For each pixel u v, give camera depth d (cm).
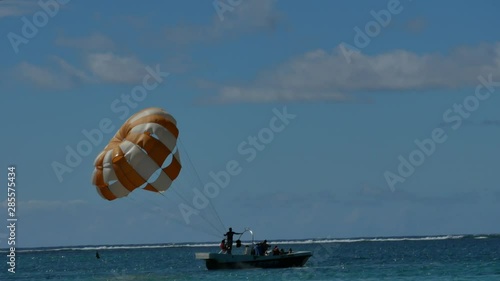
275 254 13662
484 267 15225
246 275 13000
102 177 11450
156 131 11419
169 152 11494
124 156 11319
